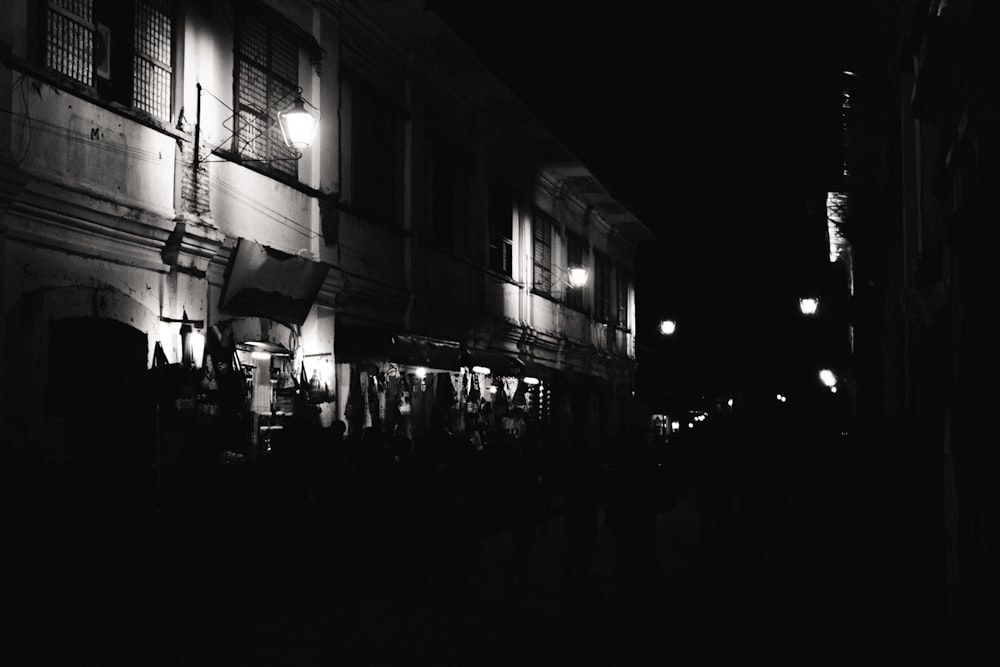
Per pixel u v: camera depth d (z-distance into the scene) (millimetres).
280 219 17000
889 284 21766
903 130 15484
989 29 7242
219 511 8906
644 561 15273
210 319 14914
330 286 18500
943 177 9695
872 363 27984
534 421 30078
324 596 13797
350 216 19609
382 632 11352
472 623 11977
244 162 15781
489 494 17641
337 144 19141
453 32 21469
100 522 10719
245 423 14602
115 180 12805
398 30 21375
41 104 11586
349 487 15414
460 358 22703
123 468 12164
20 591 9094
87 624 9961
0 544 9016
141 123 13320
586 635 11375
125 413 13164
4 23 11062
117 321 12758
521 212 30219
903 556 16375
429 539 14305
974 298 8039
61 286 11914
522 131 29062
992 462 8008
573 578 15805
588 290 37438
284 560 14172
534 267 31406
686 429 44500
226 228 15398
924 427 14141
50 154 11711
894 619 12344
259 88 16484
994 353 7887
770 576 16172
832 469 19156
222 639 8844
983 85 7574
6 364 11102
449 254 24438
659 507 15383
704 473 18328
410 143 22422
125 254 13070
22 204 11234
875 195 21641
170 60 14148
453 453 14547
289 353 16734
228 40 15625
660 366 49344
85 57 12469
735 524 23812
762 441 19656
